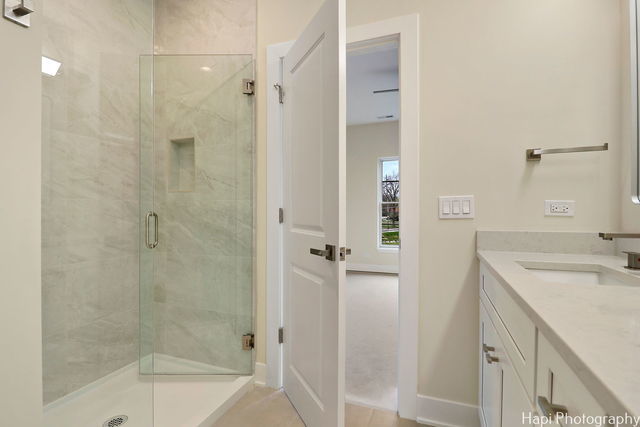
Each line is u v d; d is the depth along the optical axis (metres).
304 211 1.73
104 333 2.05
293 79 1.86
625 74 1.42
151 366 2.15
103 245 2.07
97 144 2.03
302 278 1.76
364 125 6.32
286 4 2.05
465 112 1.67
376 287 4.99
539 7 1.56
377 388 2.07
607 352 0.44
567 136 1.52
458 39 1.68
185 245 2.26
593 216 1.49
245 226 2.15
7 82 0.77
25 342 0.81
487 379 1.34
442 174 1.71
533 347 0.71
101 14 2.03
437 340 1.71
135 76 2.25
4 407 0.77
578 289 0.82
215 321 2.21
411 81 1.73
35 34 0.83
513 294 0.83
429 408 1.71
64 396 1.84
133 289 2.23
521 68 1.59
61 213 1.85
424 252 1.74
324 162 1.50
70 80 1.88
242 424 1.72
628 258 1.16
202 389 2.02
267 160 2.08
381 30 1.79
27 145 0.81
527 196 1.58
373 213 6.26
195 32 2.29
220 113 2.19
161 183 2.30
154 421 1.70
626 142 1.41
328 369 1.46
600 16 1.48
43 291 1.76
